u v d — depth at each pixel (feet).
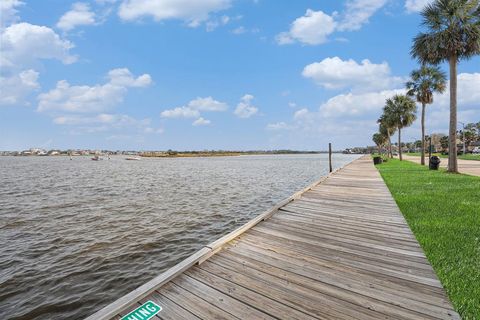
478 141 293.84
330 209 23.80
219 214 37.73
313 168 160.25
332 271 11.53
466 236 16.10
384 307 8.90
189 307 9.01
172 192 59.62
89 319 8.02
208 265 12.26
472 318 8.57
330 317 8.43
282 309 8.86
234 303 9.23
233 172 127.54
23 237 27.84
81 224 32.86
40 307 15.52
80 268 20.48
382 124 188.96
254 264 12.33
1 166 203.41
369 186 38.47
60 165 226.17
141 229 30.55
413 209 23.38
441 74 81.56
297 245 14.79
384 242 15.11
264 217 20.24
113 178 96.58
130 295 9.30
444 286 10.34
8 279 18.71
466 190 32.53
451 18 53.98
